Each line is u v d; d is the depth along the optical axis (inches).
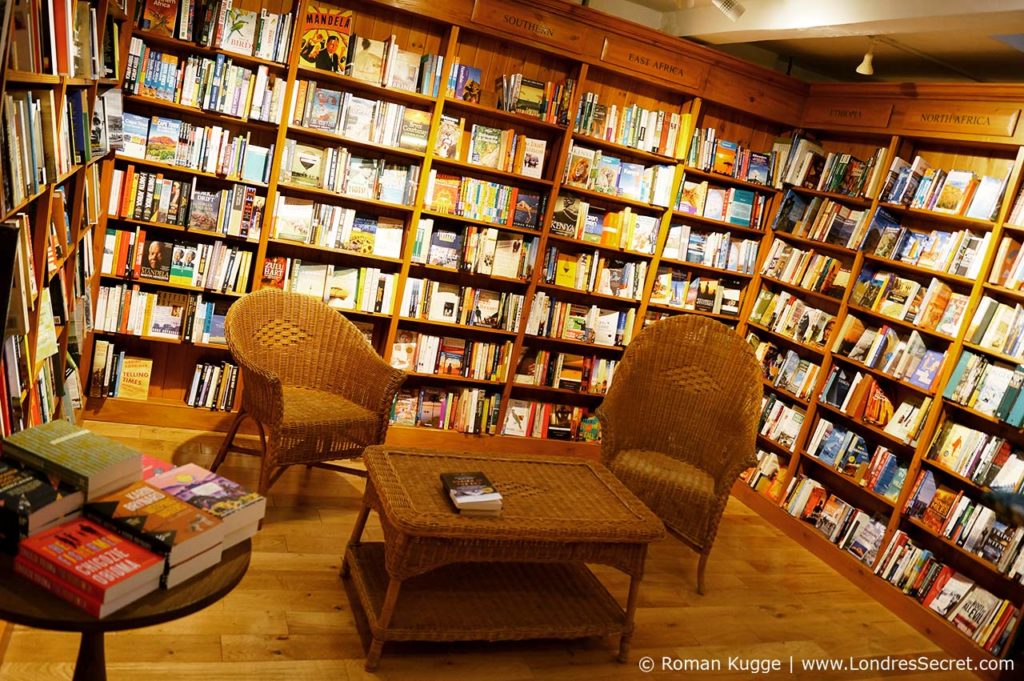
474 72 191.3
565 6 188.4
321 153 184.7
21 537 70.0
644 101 213.9
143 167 179.0
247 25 173.6
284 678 109.7
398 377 158.9
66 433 81.4
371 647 115.0
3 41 72.3
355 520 159.9
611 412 167.9
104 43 144.1
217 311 186.9
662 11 218.5
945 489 165.2
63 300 122.7
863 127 196.9
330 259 197.6
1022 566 145.8
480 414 208.1
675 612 149.3
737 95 209.9
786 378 208.4
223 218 180.2
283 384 166.2
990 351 157.9
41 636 108.7
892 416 180.7
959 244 169.5
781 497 202.4
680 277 221.5
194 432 186.2
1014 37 167.2
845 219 199.3
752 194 220.4
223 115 175.0
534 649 129.6
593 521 124.6
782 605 160.9
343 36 179.6
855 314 196.5
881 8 147.9
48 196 98.6
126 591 67.3
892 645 153.7
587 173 203.9
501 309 204.7
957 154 181.8
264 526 149.9
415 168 190.7
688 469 169.8
